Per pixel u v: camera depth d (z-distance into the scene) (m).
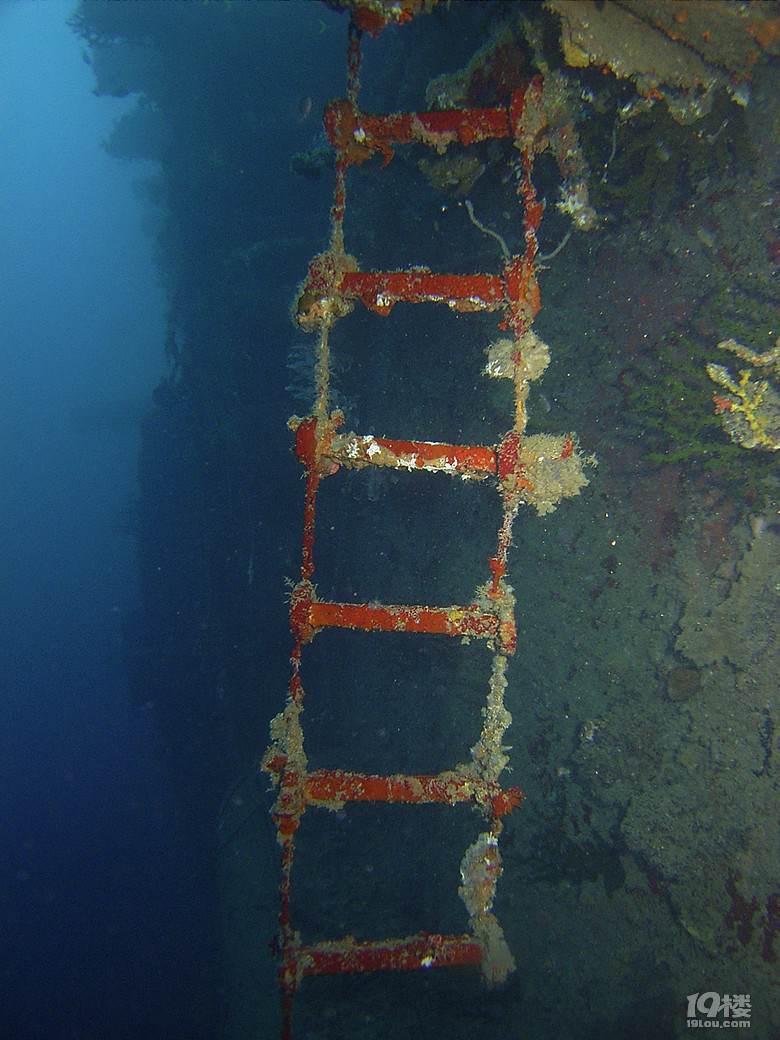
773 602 4.03
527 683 5.06
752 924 3.91
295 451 3.00
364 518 8.09
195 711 13.38
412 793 3.01
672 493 4.42
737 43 3.61
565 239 4.77
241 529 10.91
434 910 5.74
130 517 24.72
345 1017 5.51
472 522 5.69
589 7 3.44
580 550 4.77
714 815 4.09
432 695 6.10
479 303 3.02
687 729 4.28
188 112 12.06
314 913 6.30
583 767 4.70
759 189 4.04
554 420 4.93
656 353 4.46
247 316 10.10
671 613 4.40
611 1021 4.33
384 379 7.47
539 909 4.85
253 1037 5.70
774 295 4.03
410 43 5.95
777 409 3.94
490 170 5.21
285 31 10.61
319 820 7.14
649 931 4.32
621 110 3.93
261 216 11.30
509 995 4.93
